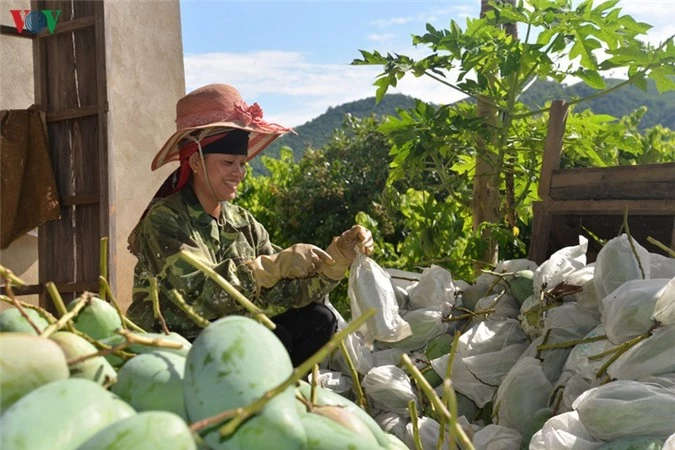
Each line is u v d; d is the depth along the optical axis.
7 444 0.95
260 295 2.69
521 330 3.20
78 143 4.24
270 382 1.13
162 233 2.73
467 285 3.74
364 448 1.15
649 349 2.40
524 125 4.80
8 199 4.27
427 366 3.22
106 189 4.08
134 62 5.37
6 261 4.66
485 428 2.73
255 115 2.97
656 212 3.21
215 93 2.96
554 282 3.12
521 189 4.83
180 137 2.92
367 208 15.07
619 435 2.21
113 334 1.50
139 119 5.42
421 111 4.49
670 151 8.98
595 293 2.91
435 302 3.45
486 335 3.13
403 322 2.92
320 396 1.44
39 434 0.97
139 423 0.97
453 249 5.18
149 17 5.48
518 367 2.83
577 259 3.21
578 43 4.09
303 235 15.20
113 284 4.14
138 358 1.29
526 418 2.74
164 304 2.74
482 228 4.39
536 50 4.04
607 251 2.86
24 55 4.91
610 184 3.42
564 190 3.64
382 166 15.74
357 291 2.93
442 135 4.37
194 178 2.98
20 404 1.02
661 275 2.93
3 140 4.23
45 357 1.15
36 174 4.28
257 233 3.23
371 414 3.08
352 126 17.09
